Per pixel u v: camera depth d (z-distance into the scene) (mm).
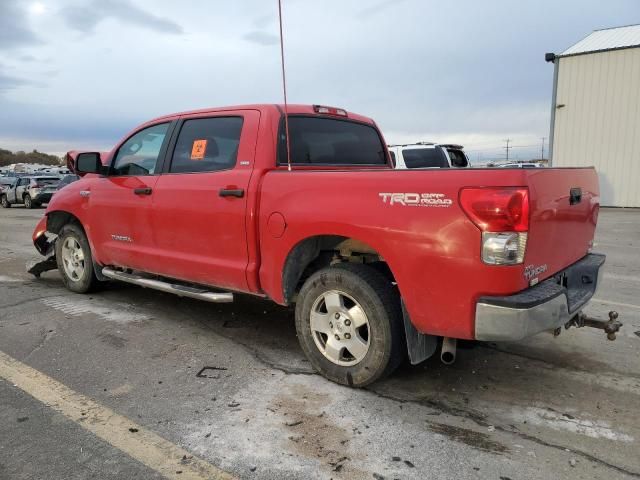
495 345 4293
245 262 3941
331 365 3537
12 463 2604
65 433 2885
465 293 2857
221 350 4172
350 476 2514
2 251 9602
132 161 5047
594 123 19250
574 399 3342
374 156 5094
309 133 4305
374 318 3275
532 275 2939
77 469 2559
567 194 3307
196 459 2648
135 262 4953
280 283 3719
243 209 3859
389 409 3189
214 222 4090
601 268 3783
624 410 3193
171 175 4535
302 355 4070
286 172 3668
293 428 2951
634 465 2611
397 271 3082
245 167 3955
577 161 19781
